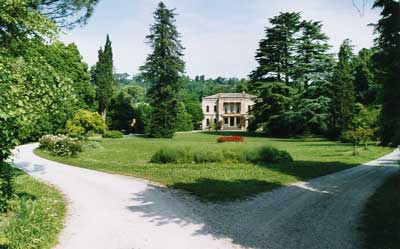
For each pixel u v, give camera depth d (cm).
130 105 6300
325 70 4638
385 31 1364
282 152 2216
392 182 1532
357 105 4244
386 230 846
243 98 8344
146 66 4741
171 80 4806
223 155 2081
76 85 4616
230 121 8525
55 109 781
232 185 1398
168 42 4709
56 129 3456
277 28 4797
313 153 2786
